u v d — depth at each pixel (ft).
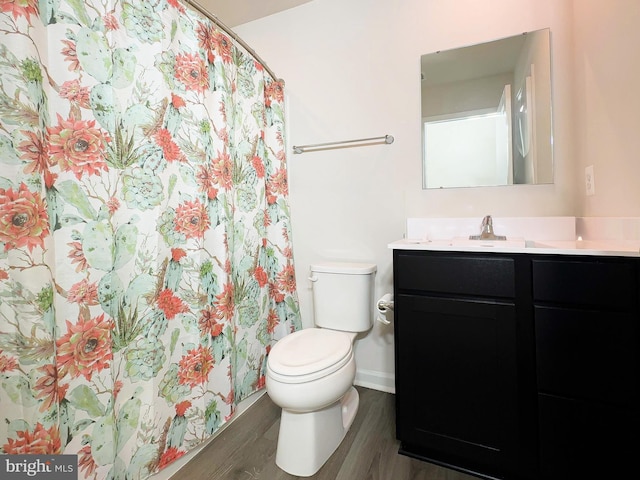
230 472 3.74
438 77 5.05
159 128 3.53
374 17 5.41
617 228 3.27
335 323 5.23
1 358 2.33
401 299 3.84
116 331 3.14
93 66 2.93
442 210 5.10
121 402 3.21
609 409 2.90
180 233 3.78
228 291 4.37
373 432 4.37
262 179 5.42
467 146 4.93
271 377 3.73
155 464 3.45
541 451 3.17
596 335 2.94
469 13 4.83
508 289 3.29
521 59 4.58
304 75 6.00
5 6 2.30
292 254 6.10
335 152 5.82
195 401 3.90
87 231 2.88
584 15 3.96
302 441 3.71
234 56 4.83
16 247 2.36
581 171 4.15
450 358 3.59
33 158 2.43
